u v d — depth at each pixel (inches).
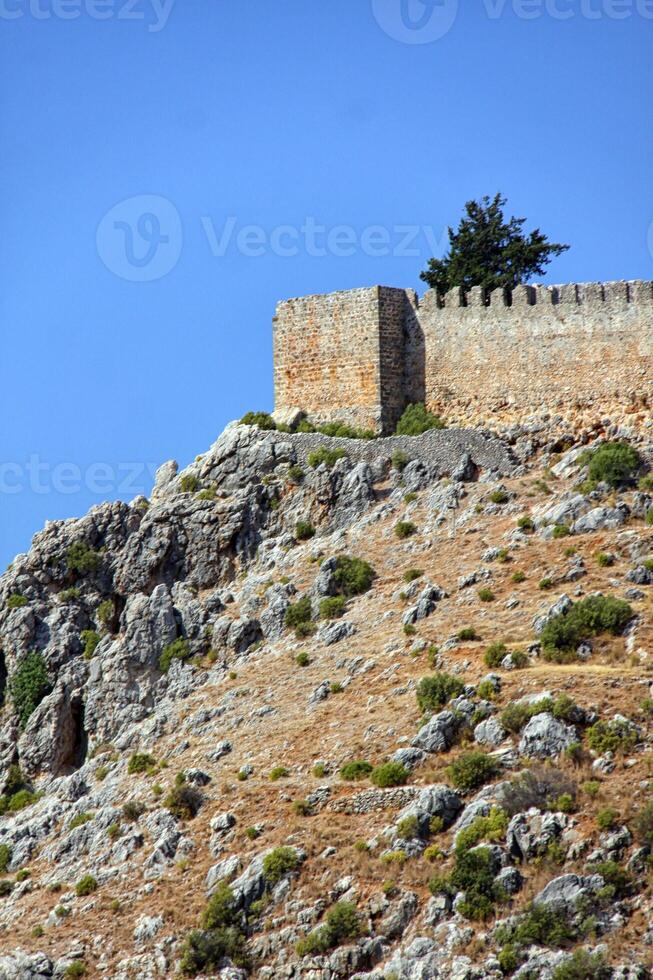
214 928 7135.8
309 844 7283.5
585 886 6727.4
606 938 6604.3
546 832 6934.1
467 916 6806.1
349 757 7711.6
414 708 7805.1
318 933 6929.1
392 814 7327.8
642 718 7317.9
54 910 7519.7
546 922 6668.3
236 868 7347.4
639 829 6850.4
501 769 7283.5
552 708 7377.0
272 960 6983.3
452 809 7209.6
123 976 7121.1
